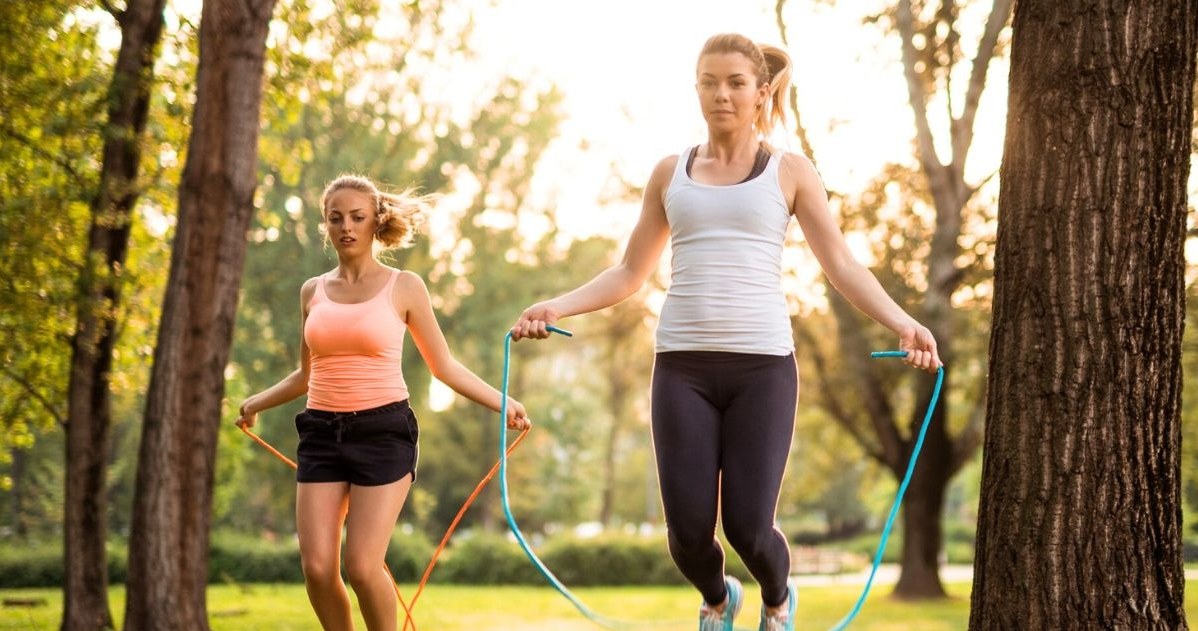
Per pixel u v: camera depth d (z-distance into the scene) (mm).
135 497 9742
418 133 35438
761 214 4398
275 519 41500
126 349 13188
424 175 36219
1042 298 4848
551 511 51969
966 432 25266
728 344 4371
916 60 20562
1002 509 4902
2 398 12891
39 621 14961
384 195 5059
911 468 4441
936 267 21391
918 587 25109
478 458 50812
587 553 33469
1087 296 4785
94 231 11570
